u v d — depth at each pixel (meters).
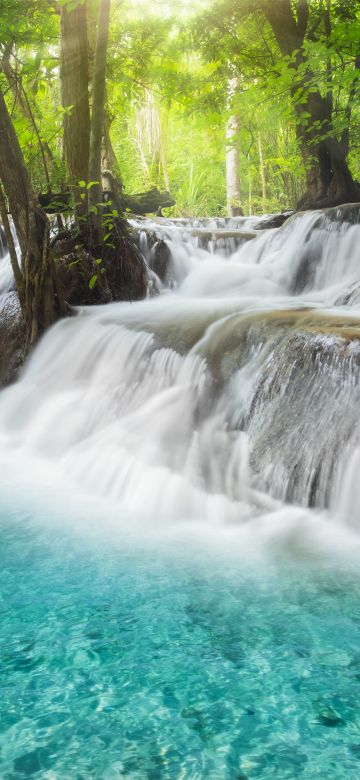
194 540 3.50
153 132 24.08
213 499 3.99
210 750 1.79
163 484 4.17
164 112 22.78
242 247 10.10
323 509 3.66
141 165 25.45
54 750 1.80
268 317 5.38
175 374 5.47
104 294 8.22
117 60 10.40
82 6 8.04
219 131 11.73
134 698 2.04
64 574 3.04
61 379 6.50
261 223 12.79
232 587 2.87
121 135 24.78
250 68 12.08
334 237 8.32
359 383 3.85
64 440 5.45
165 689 2.09
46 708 2.00
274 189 23.88
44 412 6.00
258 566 3.11
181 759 1.76
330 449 3.72
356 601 2.71
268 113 10.30
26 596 2.80
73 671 2.20
